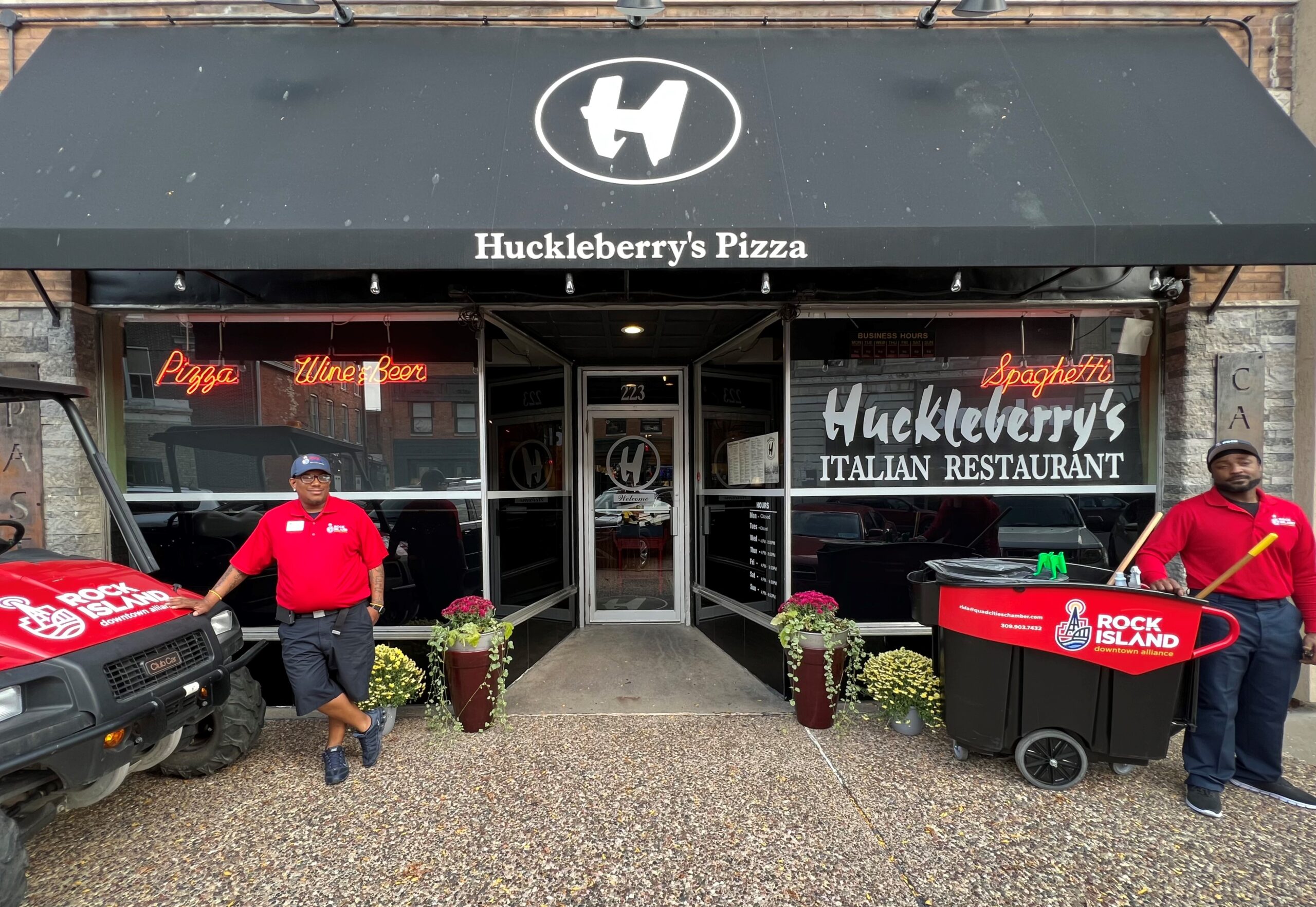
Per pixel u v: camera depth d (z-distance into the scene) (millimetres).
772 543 4559
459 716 3754
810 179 3459
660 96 3770
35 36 4141
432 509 4344
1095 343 4352
